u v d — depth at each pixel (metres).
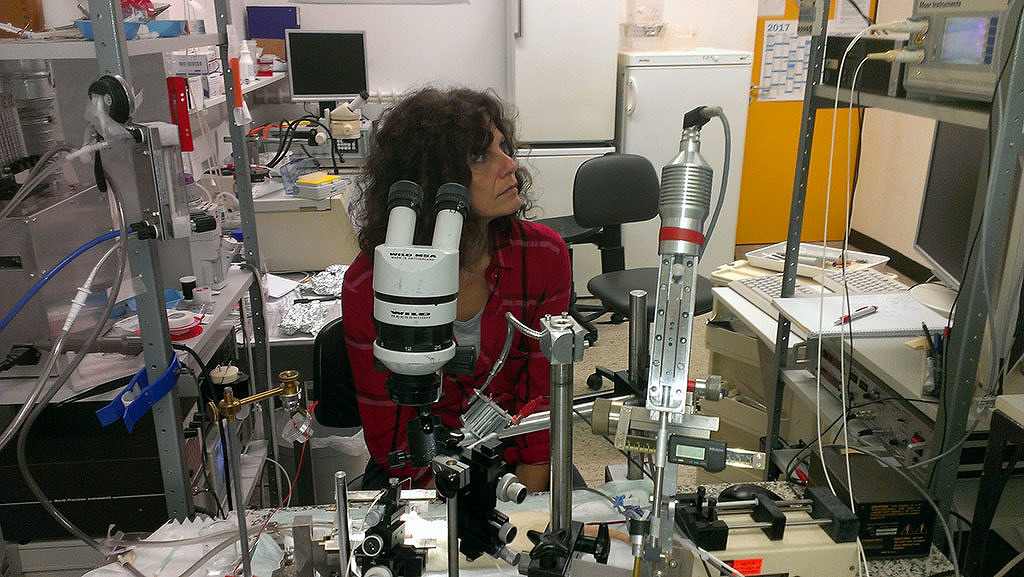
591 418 0.78
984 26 1.10
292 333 2.11
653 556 0.74
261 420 2.03
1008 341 1.23
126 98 1.11
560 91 3.80
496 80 4.37
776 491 1.20
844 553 1.00
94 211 1.57
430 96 1.48
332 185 2.58
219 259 1.80
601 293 2.94
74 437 1.41
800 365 1.65
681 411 0.73
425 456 0.73
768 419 1.64
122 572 1.01
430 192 1.42
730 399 2.17
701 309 2.79
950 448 1.18
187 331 1.53
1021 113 1.03
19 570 1.49
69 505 1.46
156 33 1.40
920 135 4.06
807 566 1.00
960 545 1.27
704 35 4.39
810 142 1.52
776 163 4.74
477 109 1.46
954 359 1.15
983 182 1.09
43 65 1.58
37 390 1.23
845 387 1.46
